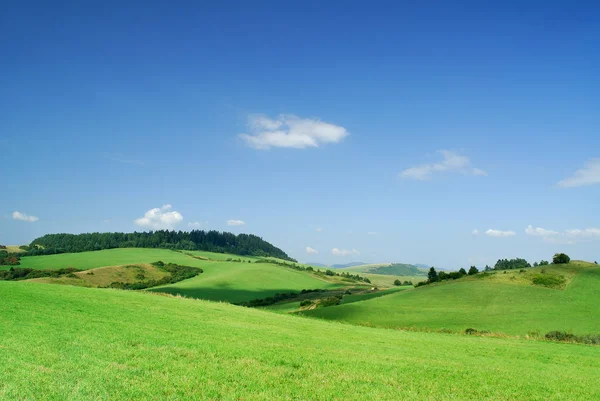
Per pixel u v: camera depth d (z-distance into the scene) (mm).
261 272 180125
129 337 25141
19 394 13570
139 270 168250
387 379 20125
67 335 23750
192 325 33875
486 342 45781
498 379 22891
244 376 18281
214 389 15852
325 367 21781
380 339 39500
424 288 106438
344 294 130125
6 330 23625
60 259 179250
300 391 16719
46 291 43688
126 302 44000
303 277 185125
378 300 96312
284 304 118500
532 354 37375
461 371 24422
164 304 46875
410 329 63594
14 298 35969
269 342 29328
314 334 38000
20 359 17750
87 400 13531
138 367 18125
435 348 36406
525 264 194750
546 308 77875
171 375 17312
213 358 21453
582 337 53719
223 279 162625
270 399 15320
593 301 80750
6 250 186875
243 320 42469
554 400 19125
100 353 20203
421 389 18891
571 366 32219
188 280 164625
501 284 98500
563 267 108062
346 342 34281
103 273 155750
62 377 15664
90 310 35188
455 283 106312
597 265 107062
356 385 18516
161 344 23984
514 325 67000
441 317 75500
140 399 14055
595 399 20156
